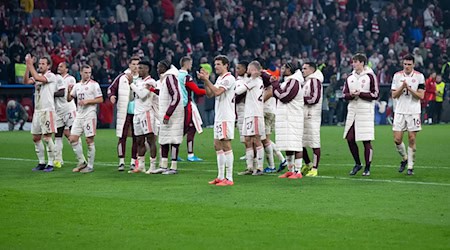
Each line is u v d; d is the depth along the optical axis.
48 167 22.14
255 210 15.07
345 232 13.03
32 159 25.38
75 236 12.84
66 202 16.12
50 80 21.92
